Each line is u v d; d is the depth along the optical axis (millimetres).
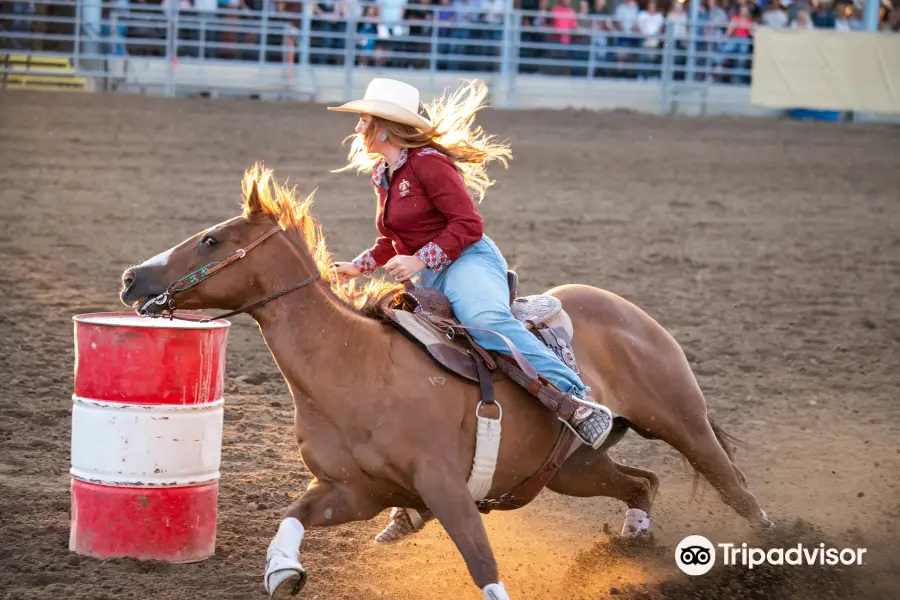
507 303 5199
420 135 5098
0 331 10250
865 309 12617
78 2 23094
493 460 5000
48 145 18891
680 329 11547
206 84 23750
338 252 13766
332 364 4840
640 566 5902
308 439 4895
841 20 26062
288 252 4910
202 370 5547
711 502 6965
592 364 5625
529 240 15211
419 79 24250
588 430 5188
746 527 6379
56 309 11172
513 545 6297
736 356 10695
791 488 7238
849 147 22141
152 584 5285
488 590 4633
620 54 25438
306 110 22656
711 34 25750
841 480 7430
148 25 22969
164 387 5461
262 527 6199
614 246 15148
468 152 5250
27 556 5527
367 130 5148
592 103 25125
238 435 7941
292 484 6977
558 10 24797
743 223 16781
